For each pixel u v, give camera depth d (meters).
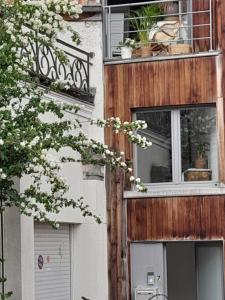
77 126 11.70
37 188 10.00
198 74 14.59
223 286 14.45
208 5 14.82
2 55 9.32
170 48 14.81
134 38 15.28
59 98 13.35
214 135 14.65
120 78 14.90
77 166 13.78
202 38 14.72
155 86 14.77
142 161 14.91
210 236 14.31
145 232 14.58
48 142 9.12
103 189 14.51
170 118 14.87
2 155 8.95
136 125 9.94
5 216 11.69
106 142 14.73
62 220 13.19
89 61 14.77
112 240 14.66
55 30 9.94
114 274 14.62
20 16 9.62
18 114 9.56
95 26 14.92
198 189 14.39
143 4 15.03
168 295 15.82
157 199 14.58
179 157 14.74
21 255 11.85
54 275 13.21
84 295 13.92
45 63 13.41
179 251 15.73
